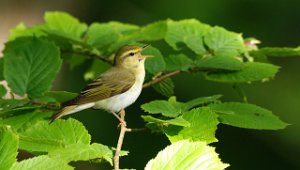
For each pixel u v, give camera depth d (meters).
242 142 20.56
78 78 21.92
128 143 19.67
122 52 10.52
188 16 23.05
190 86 20.86
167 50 17.56
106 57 10.86
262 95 22.08
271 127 7.27
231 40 10.19
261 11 22.94
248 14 23.02
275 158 20.70
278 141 20.88
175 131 6.89
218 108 7.64
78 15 25.31
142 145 19.59
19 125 7.36
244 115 7.48
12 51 8.48
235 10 22.97
